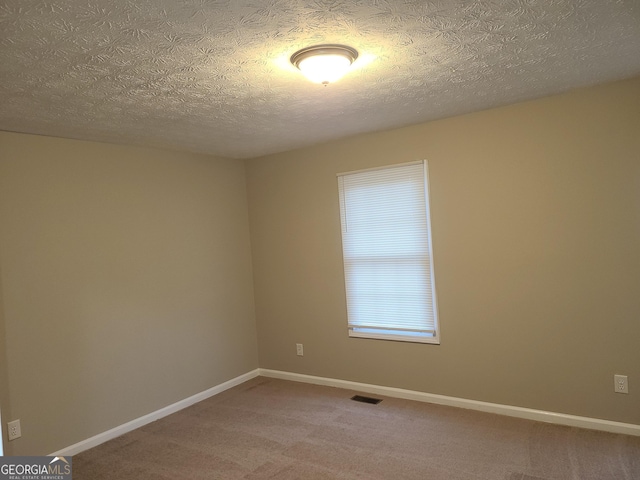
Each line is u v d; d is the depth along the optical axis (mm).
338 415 3742
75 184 3457
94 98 2555
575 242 3193
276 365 4871
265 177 4816
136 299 3828
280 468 2932
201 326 4387
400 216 3943
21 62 2004
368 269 4164
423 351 3904
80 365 3412
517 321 3445
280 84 2520
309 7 1676
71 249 3400
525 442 3053
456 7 1751
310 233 4520
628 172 2988
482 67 2467
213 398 4348
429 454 2986
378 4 1688
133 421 3730
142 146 3928
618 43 2234
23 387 3080
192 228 4355
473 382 3666
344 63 2152
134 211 3854
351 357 4336
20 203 3129
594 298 3145
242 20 1746
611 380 3111
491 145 3480
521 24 1941
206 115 3068
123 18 1666
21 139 3164
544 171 3283
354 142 4172
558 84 2912
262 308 4938
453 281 3709
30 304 3145
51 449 3209
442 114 3512
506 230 3453
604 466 2695
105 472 3021
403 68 2410
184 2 1578
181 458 3160
